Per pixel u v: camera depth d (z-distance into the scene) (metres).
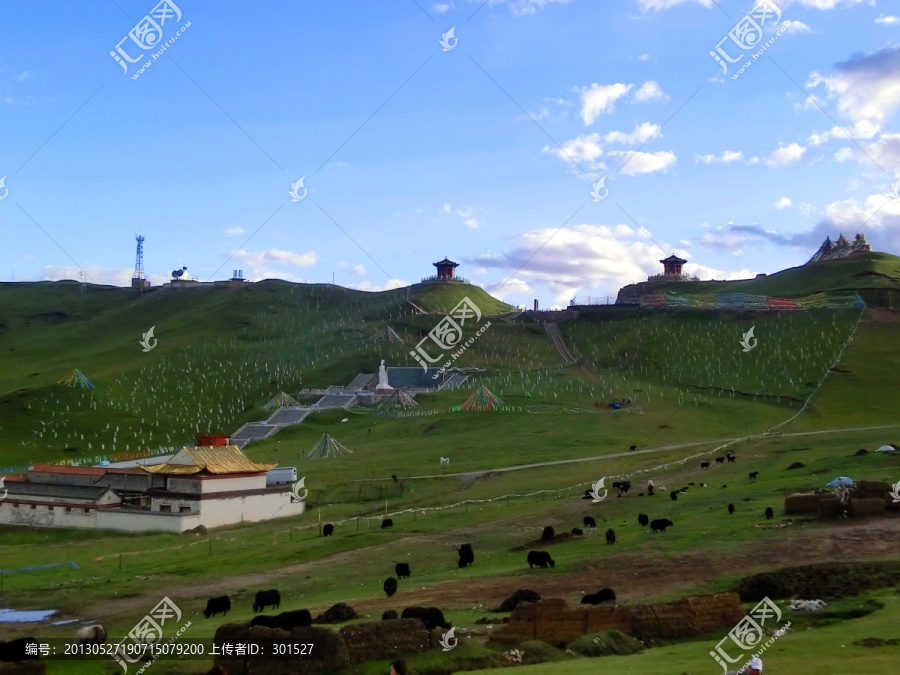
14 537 112.81
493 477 131.12
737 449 140.75
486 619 48.47
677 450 145.00
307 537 96.00
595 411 192.00
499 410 196.50
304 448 181.12
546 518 93.56
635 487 111.62
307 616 47.00
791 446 138.25
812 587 49.94
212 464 119.19
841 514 74.31
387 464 150.12
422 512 107.12
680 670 35.53
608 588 51.56
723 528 74.56
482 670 37.16
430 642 41.47
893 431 148.12
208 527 113.00
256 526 112.81
